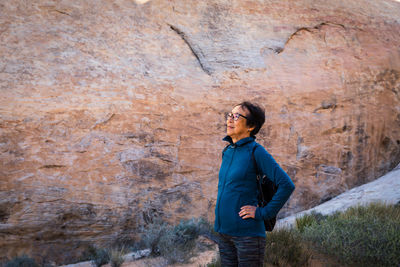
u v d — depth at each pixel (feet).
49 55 25.29
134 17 29.91
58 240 22.17
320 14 36.60
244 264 7.74
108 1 29.68
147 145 25.93
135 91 26.68
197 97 28.48
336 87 32.86
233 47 31.42
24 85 23.76
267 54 32.30
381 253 12.62
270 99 30.32
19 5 26.25
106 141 24.76
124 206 24.11
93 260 20.03
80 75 25.53
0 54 24.03
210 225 22.89
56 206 22.40
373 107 33.68
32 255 21.35
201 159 27.32
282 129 30.07
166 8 31.55
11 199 21.50
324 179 30.32
